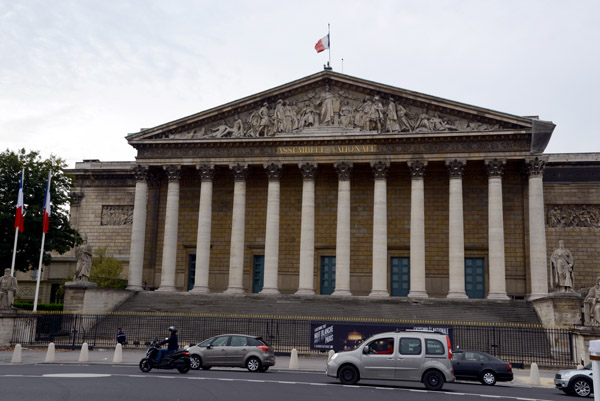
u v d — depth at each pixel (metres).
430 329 44.78
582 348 41.19
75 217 85.06
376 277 65.31
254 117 70.94
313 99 70.44
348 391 25.89
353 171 73.62
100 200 85.12
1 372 31.16
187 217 76.81
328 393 24.81
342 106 69.56
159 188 77.06
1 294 49.22
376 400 22.83
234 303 62.06
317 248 73.31
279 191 69.75
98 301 60.44
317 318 53.94
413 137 66.56
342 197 67.50
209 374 32.22
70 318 53.50
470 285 70.00
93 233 84.25
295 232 74.00
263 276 74.19
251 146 70.56
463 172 70.62
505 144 65.19
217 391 24.36
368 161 67.69
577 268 71.62
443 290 69.50
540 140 64.31
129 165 86.06
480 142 65.75
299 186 74.94
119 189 85.06
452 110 66.69
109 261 77.06
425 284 69.06
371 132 67.94
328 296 63.47
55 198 69.94
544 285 62.31
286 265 73.50
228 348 35.31
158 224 76.25
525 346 48.81
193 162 71.50
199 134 72.12
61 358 40.97
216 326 54.25
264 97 70.62
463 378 34.69
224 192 76.62
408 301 61.44
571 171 74.12
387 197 73.12
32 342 48.97
